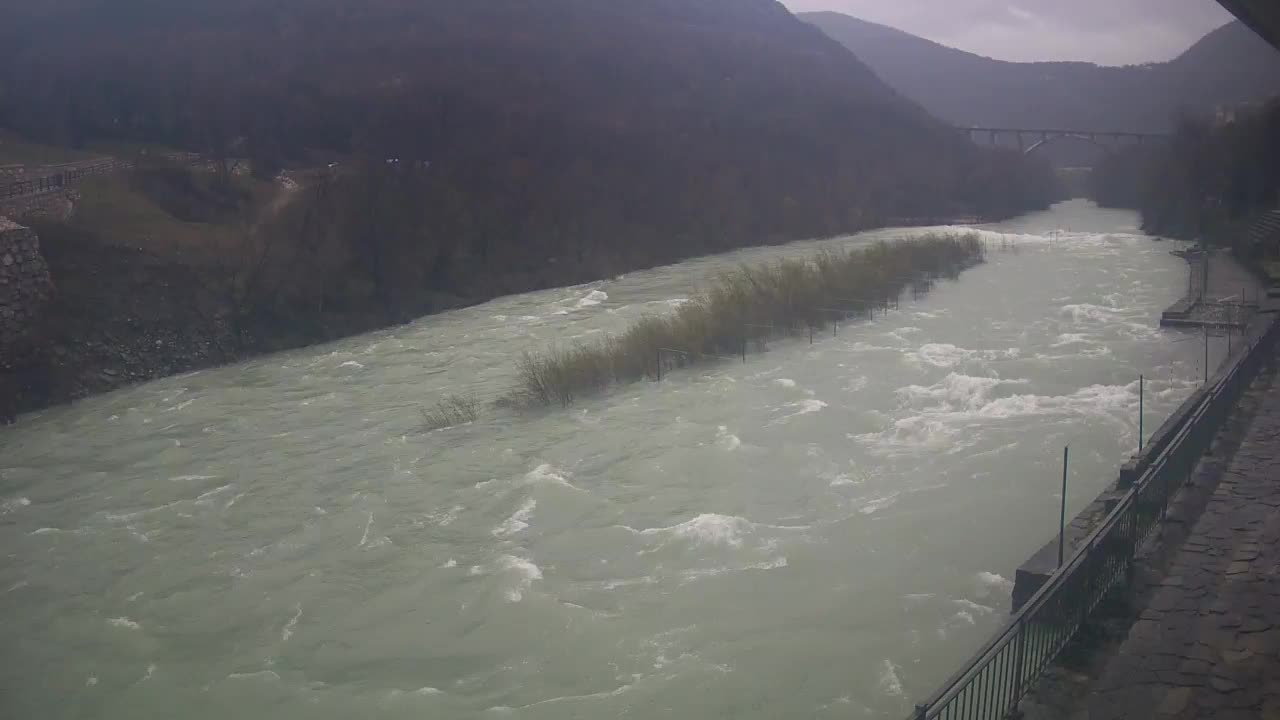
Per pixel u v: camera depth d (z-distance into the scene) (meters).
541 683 15.52
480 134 75.06
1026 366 31.98
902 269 47.88
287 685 16.03
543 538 20.94
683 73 115.88
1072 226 92.06
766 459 24.66
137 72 82.94
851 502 21.62
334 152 78.06
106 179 53.97
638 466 24.84
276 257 48.47
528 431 28.52
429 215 57.56
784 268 42.34
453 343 43.06
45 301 37.66
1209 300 40.47
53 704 15.86
